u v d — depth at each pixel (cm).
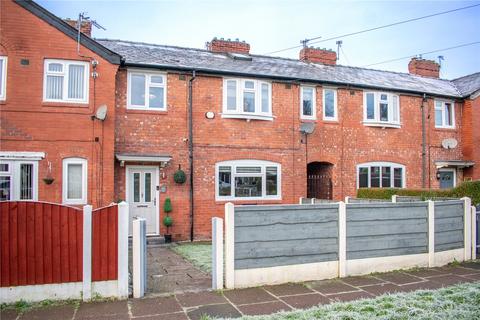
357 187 1716
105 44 1524
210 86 1470
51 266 656
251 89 1528
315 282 795
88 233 669
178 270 916
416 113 1873
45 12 1191
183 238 1395
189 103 1431
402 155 1822
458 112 2000
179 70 1416
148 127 1377
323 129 1662
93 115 1230
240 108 1496
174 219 1387
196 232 1416
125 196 1331
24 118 1166
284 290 736
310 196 1750
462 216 1030
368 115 1766
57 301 654
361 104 1748
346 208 851
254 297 692
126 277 684
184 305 648
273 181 1559
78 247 668
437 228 968
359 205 868
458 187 1400
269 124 1557
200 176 1435
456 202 1016
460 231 1020
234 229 746
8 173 1152
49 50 1195
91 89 1231
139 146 1362
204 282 800
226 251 741
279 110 1580
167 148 1395
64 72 1211
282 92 1591
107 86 1249
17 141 1158
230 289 736
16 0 1170
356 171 1717
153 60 1419
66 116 1206
